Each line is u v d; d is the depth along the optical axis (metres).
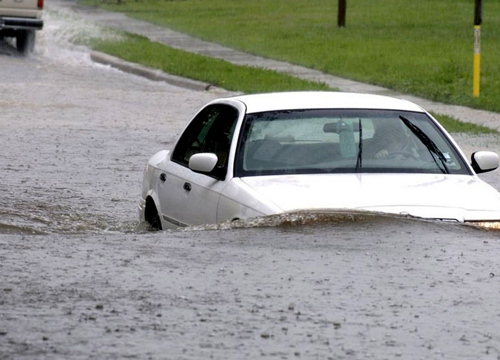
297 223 22.94
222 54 100.31
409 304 17.84
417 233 22.47
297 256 20.95
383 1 157.25
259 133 25.62
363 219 22.97
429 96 70.75
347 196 23.48
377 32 119.69
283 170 24.66
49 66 86.38
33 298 17.75
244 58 96.81
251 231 23.03
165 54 94.38
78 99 65.81
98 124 55.19
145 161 44.09
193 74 80.00
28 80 75.31
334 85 77.00
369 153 25.23
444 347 15.52
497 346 15.60
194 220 25.64
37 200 34.72
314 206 23.16
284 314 17.11
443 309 17.58
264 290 18.56
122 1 171.12
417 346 15.55
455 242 21.97
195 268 20.09
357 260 20.67
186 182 26.34
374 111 26.59
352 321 16.80
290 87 73.75
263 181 24.22
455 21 130.75
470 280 19.41
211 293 18.30
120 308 17.22
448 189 24.14
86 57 95.44
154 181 28.75
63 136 50.34
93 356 14.71
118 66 88.38
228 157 25.16
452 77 78.38
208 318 16.78
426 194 23.77
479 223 23.03
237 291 18.47
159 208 28.00
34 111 59.47
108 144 48.34
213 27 128.88
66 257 21.05
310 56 96.25
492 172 42.91
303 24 130.75
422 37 114.31
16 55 93.00
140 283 18.89
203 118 28.16
